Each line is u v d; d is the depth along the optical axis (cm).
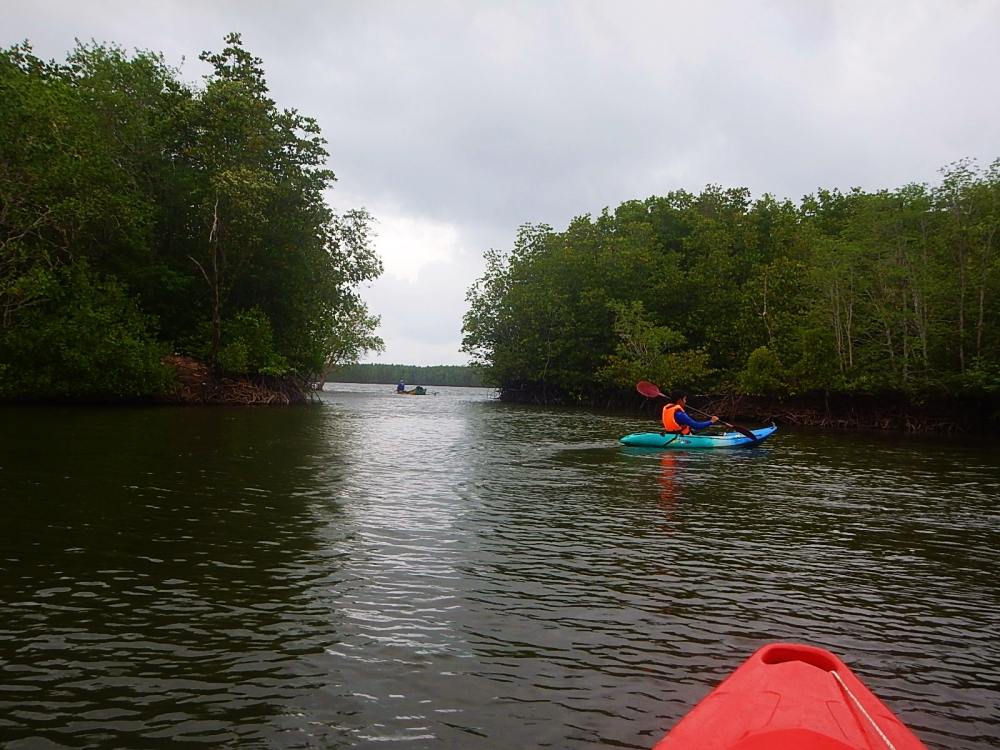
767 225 4338
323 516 787
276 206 3083
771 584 586
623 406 4184
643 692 383
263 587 541
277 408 2977
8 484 908
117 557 608
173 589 532
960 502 990
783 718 274
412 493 952
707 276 4003
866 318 2892
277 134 3058
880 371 2781
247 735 331
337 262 3669
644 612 510
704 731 275
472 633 462
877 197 2892
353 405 3762
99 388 2491
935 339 2617
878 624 500
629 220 4897
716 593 558
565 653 433
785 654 344
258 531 709
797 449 1772
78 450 1248
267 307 3431
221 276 3100
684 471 1248
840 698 293
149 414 2227
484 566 613
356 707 360
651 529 775
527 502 913
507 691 380
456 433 1973
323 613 490
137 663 406
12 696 364
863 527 811
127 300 2694
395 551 653
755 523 820
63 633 446
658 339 3725
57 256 2598
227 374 3130
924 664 434
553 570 608
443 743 327
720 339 3800
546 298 4456
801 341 3023
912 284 2612
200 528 713
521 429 2170
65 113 2370
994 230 2486
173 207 3039
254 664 408
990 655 450
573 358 4431
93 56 2970
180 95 2777
